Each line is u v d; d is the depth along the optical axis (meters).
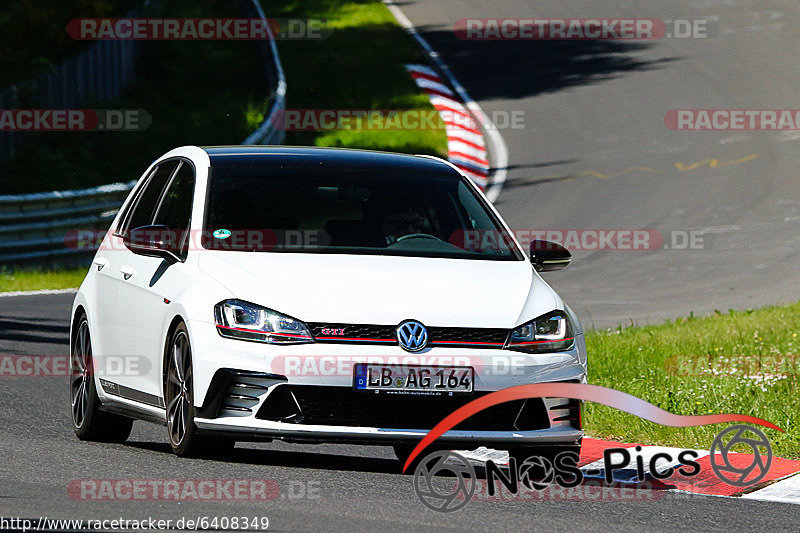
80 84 122.06
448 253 28.91
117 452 28.39
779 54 153.62
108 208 84.38
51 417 34.22
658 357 43.97
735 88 140.00
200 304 26.41
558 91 141.62
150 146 122.44
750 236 86.94
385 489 24.78
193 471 25.55
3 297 64.69
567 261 30.20
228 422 25.66
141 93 137.12
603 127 127.06
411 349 25.69
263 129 106.62
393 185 30.38
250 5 163.88
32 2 145.12
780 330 49.66
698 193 101.44
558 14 178.88
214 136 130.62
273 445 32.09
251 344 25.61
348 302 26.06
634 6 182.38
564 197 101.75
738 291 70.44
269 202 29.08
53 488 23.53
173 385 27.19
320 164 30.78
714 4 182.12
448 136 125.56
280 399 25.53
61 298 65.31
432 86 145.38
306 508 22.47
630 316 63.03
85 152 115.94
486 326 26.31
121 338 29.77
